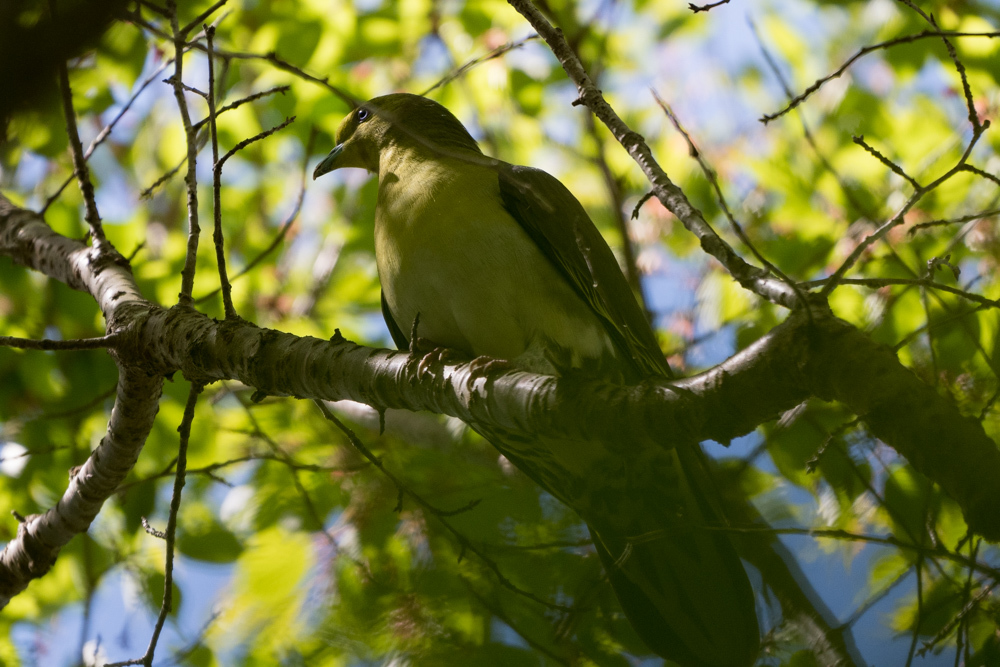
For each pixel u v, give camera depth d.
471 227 7.40
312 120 11.66
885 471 7.67
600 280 7.62
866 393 3.94
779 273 4.35
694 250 11.58
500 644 7.41
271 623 8.92
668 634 7.13
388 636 7.78
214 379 6.22
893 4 12.52
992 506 3.66
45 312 9.74
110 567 9.91
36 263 7.96
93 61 9.48
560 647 7.21
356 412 9.48
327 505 9.30
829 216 11.05
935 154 10.84
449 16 12.72
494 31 12.43
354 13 12.44
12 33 2.72
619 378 7.64
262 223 13.34
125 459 6.67
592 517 7.52
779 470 8.18
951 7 11.70
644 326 8.18
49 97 2.90
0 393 9.80
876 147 11.73
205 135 7.06
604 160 10.69
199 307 10.05
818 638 6.31
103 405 9.67
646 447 4.82
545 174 8.04
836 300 9.67
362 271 12.17
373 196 12.30
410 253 7.49
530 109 12.75
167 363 6.28
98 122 11.54
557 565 7.67
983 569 4.42
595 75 11.90
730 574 7.14
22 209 8.41
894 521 7.37
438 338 7.77
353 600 8.35
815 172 11.35
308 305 11.77
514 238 7.42
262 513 9.39
